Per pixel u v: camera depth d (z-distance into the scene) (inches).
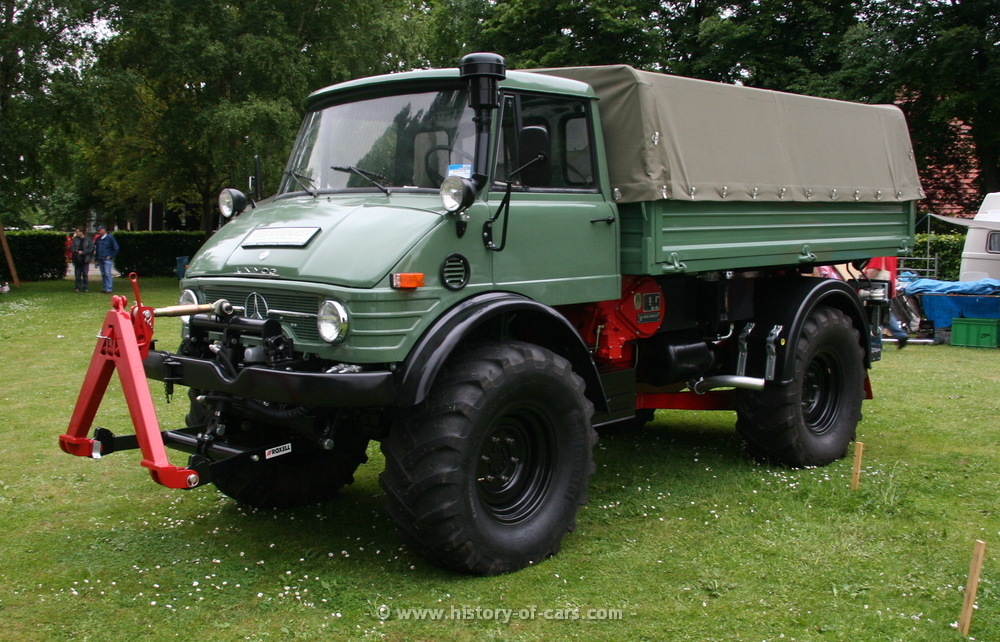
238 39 831.7
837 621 141.4
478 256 164.2
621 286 199.0
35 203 968.9
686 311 226.8
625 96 191.6
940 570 161.9
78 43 814.5
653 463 240.7
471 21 959.0
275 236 167.8
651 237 191.3
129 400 152.7
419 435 153.3
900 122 282.7
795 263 235.9
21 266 1013.8
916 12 768.9
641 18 812.0
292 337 158.7
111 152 1040.8
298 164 196.5
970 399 332.5
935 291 532.4
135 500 208.1
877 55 764.0
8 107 776.9
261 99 823.1
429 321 154.9
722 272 224.5
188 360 163.6
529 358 162.2
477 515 156.6
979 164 851.4
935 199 884.6
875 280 280.8
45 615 145.2
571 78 201.5
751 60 833.5
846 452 248.7
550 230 177.9
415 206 164.4
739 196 213.5
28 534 184.4
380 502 208.5
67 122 805.2
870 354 263.1
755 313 236.7
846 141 256.2
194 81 869.2
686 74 850.8
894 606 147.2
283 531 186.9
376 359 148.9
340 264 152.6
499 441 167.0
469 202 154.6
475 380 155.4
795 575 159.8
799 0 834.8
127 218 1505.9
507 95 173.9
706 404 245.1
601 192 192.7
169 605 148.6
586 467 175.5
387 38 928.3
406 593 153.3
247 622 142.9
